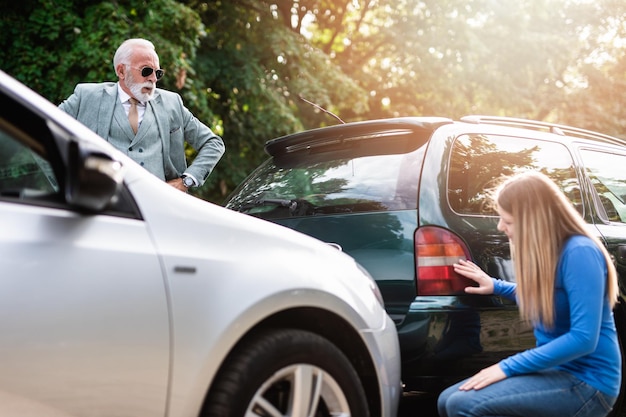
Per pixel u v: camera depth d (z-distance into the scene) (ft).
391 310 11.21
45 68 31.91
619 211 14.82
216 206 8.18
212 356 7.25
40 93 31.73
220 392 7.44
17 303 6.16
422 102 56.49
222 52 45.03
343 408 8.39
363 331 8.87
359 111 48.21
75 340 6.44
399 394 9.53
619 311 13.74
